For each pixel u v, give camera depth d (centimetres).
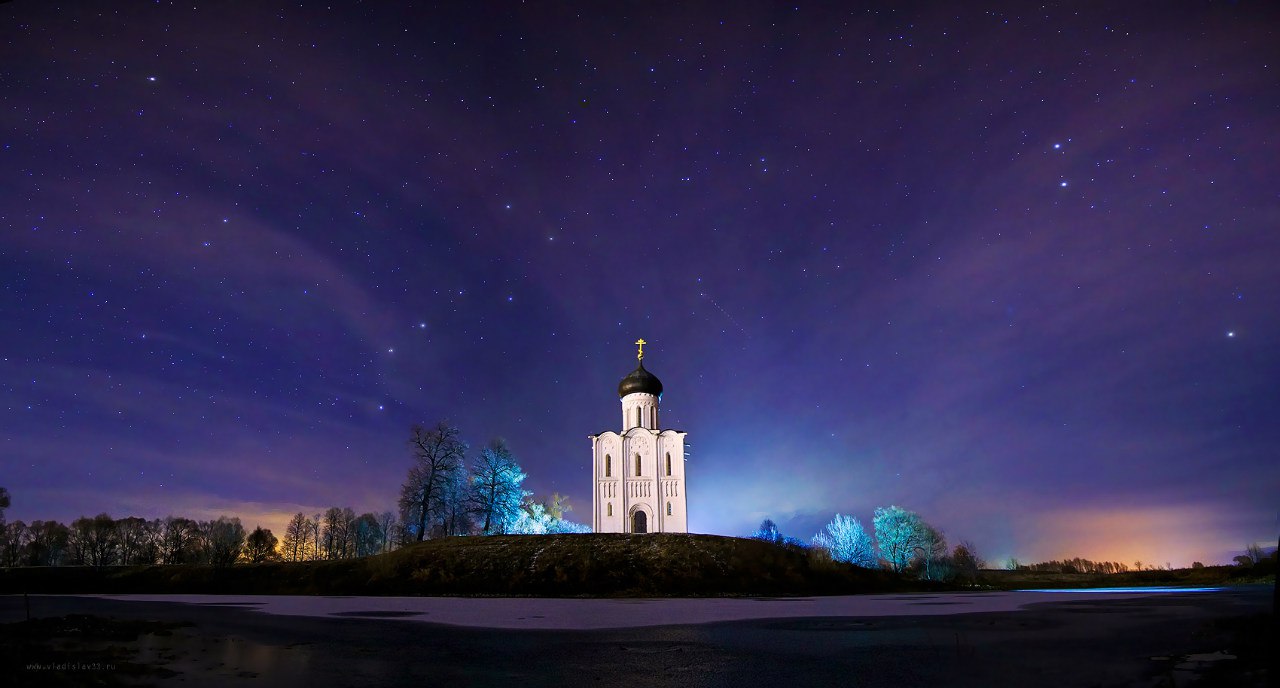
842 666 1619
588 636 2272
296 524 12550
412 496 7388
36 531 11000
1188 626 2312
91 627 2373
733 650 1908
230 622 2786
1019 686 1352
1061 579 8556
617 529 9350
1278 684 1167
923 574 8594
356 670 1595
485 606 3822
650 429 9744
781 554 6297
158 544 11050
